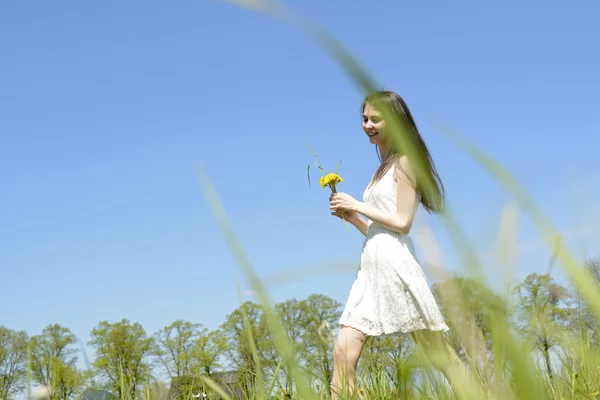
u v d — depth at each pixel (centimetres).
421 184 37
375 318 274
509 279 34
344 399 169
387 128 38
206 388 144
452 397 71
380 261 280
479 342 39
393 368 125
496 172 34
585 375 119
